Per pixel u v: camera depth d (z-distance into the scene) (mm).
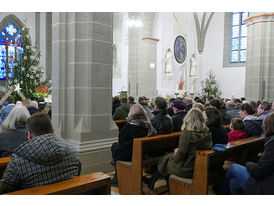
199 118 3000
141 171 3352
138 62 13602
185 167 3031
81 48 4598
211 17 18609
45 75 15492
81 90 4621
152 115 5551
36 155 1797
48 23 15633
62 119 4691
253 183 2523
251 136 4043
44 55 15586
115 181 3965
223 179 3297
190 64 17812
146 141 3389
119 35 14883
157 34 14188
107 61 4816
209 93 17156
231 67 17812
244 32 17297
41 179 1838
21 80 8109
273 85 11820
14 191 1879
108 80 4855
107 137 4840
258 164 2459
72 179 1969
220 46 18328
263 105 5059
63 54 4668
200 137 2924
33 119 1976
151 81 13578
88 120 4574
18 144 2725
